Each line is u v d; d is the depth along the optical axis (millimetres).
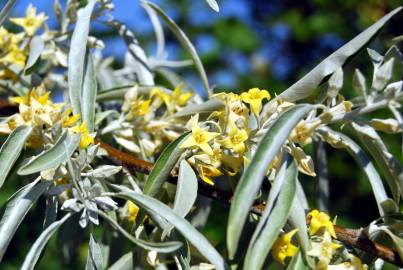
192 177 397
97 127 470
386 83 408
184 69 1104
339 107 406
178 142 400
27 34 496
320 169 495
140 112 462
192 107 456
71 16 500
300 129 393
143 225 437
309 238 388
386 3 1063
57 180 403
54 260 869
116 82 556
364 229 400
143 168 441
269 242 358
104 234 507
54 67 540
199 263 435
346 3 1105
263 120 399
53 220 413
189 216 494
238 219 344
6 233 385
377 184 427
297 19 1146
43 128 416
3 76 497
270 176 402
